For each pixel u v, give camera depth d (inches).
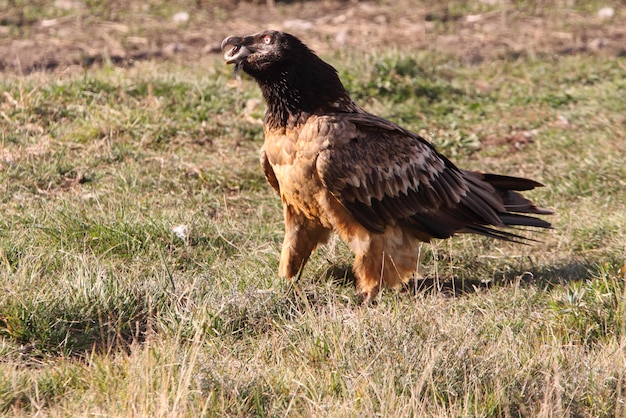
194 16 1321.4
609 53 1208.2
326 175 581.6
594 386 460.4
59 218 657.6
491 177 655.8
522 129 943.0
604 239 685.9
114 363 472.4
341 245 660.1
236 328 533.3
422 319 520.7
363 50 1145.4
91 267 569.0
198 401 435.5
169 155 816.9
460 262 648.4
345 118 591.2
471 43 1247.5
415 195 613.6
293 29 1284.4
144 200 724.0
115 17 1302.9
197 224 679.1
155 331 525.7
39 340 503.2
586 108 976.9
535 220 649.6
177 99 922.1
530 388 458.9
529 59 1171.9
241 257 642.2
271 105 601.6
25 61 1103.0
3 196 703.1
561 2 1434.5
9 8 1312.7
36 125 839.1
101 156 796.6
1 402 432.5
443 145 895.1
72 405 432.8
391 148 603.8
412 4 1422.2
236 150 847.1
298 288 581.6
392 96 997.8
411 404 432.5
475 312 560.7
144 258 625.9
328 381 464.8
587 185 796.6
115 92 917.2
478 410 442.9
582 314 535.8
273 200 761.0
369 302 588.1
